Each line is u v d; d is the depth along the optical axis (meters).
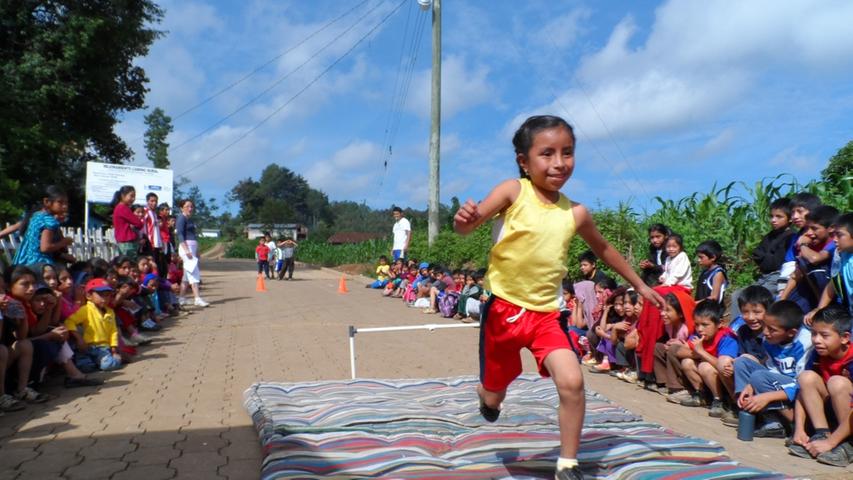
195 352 7.55
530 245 3.01
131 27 19.34
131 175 15.50
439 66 17.03
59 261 7.34
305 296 14.52
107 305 6.78
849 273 4.50
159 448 4.11
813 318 4.15
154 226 11.17
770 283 5.81
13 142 16.08
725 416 4.95
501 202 3.03
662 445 3.88
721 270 6.28
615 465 3.61
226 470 3.71
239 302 13.03
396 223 15.73
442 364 7.11
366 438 3.98
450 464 3.57
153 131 58.41
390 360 7.30
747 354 4.82
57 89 17.48
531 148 2.99
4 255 8.32
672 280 6.44
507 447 3.85
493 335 3.18
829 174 9.20
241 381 6.10
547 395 5.31
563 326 3.13
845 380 4.01
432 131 17.16
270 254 21.25
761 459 4.07
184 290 12.55
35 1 17.69
